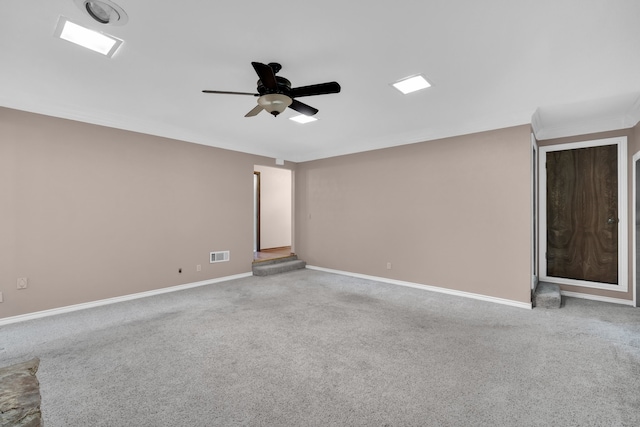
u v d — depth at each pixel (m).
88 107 3.63
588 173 4.23
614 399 1.96
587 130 4.16
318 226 6.34
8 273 3.31
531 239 3.88
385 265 5.26
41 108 3.47
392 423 1.75
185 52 2.38
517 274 3.92
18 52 2.38
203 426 1.73
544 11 1.86
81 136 3.79
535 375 2.25
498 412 1.84
